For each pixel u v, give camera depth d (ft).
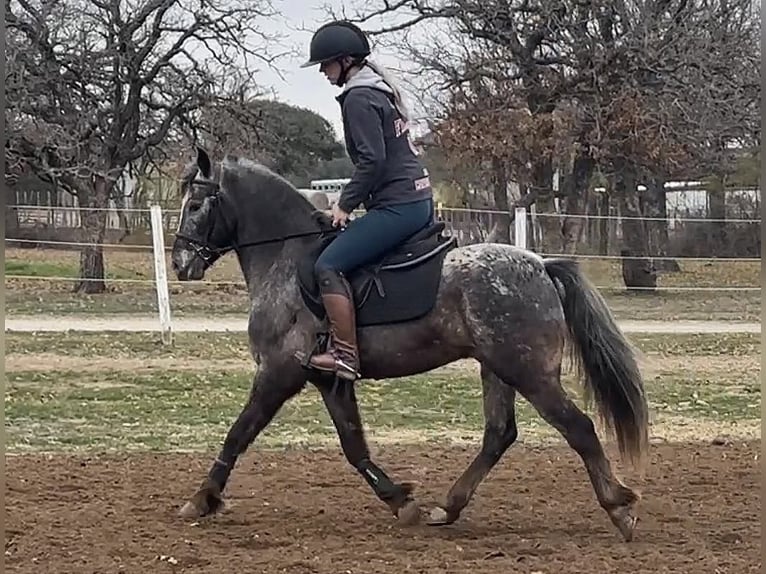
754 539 21.74
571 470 29.32
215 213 23.48
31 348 54.70
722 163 97.50
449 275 21.76
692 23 91.15
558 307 21.58
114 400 41.50
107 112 93.97
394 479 28.17
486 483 27.61
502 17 92.94
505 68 93.81
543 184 95.14
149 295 84.79
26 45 86.38
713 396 44.21
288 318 22.56
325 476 28.45
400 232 21.80
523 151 91.97
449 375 48.88
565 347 21.76
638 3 90.17
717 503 25.30
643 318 73.56
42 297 81.10
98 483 27.17
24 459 30.32
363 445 23.24
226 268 97.04
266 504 25.14
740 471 29.12
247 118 97.19
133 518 23.43
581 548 21.01
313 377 22.80
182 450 32.50
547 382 21.36
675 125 90.43
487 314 21.35
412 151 22.18
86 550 20.58
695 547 20.97
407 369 22.25
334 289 21.61
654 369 51.52
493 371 21.59
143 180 109.81
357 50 21.98
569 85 92.84
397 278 21.86
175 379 46.37
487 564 19.69
